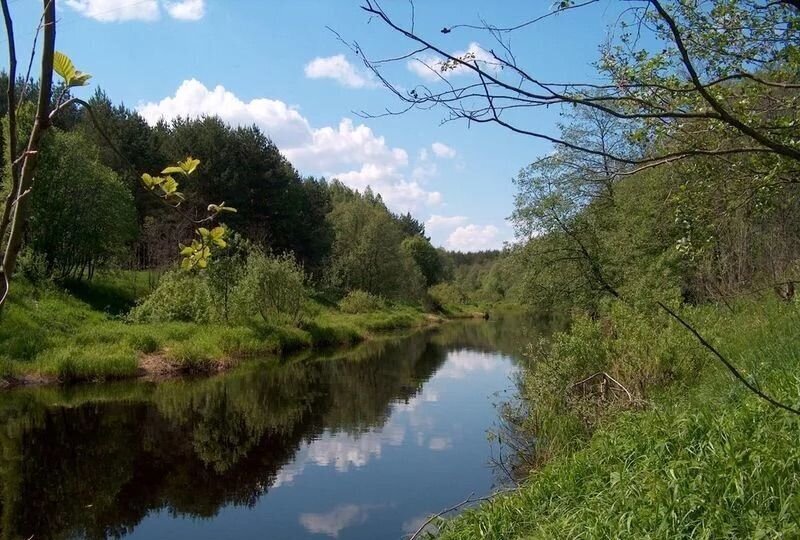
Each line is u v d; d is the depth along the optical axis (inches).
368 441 507.8
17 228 56.6
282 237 1831.9
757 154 202.5
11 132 56.8
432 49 84.4
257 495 394.6
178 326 986.1
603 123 611.2
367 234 2027.6
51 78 57.4
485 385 753.6
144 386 735.1
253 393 708.7
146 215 1478.8
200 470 443.2
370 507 370.9
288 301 1170.6
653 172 550.3
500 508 241.8
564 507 219.8
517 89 87.4
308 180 2409.0
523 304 896.9
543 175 804.0
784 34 166.7
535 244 823.7
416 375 834.8
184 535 337.4
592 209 794.8
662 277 543.8
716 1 169.2
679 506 167.2
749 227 454.0
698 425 212.1
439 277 3036.4
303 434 532.1
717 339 366.9
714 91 169.8
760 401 204.5
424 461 450.3
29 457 468.4
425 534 276.7
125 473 436.8
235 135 1743.4
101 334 855.7
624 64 169.2
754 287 446.6
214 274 1051.9
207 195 1598.2
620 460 232.2
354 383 772.6
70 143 1075.9
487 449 469.7
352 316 1617.9
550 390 425.7
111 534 338.3
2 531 341.1
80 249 1099.9
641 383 363.3
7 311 824.9
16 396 658.2
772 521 146.9
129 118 1611.7
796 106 173.8
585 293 783.1
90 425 560.1
